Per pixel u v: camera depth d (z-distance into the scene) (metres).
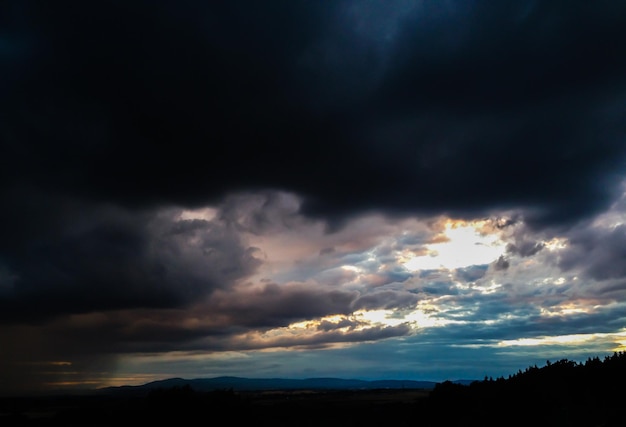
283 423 56.53
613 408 38.78
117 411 52.53
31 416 56.28
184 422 48.25
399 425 56.03
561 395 42.56
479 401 48.97
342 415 65.62
